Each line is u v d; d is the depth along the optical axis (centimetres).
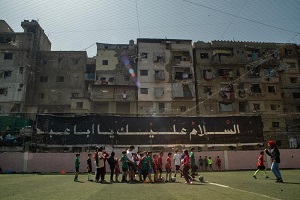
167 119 2653
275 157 1258
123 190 971
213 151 2723
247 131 2742
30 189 995
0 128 2872
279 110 4353
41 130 2411
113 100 4084
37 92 4266
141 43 4506
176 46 4528
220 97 4312
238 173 2100
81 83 4359
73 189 997
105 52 4522
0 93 4028
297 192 871
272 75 4534
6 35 4309
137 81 4291
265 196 787
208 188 1025
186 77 4356
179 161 1577
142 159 1387
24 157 2364
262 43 4747
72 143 2427
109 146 2464
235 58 4525
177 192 906
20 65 4147
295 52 4806
